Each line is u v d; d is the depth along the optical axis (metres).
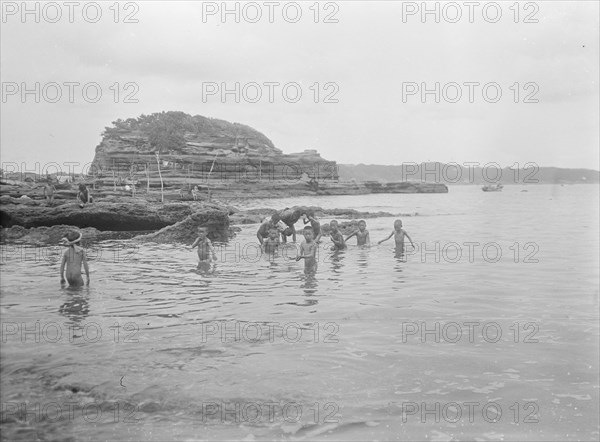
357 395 4.87
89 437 4.11
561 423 4.26
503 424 4.29
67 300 8.68
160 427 4.30
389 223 26.31
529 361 5.66
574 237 18.89
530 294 8.98
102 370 5.48
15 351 6.07
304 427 4.30
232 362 5.70
